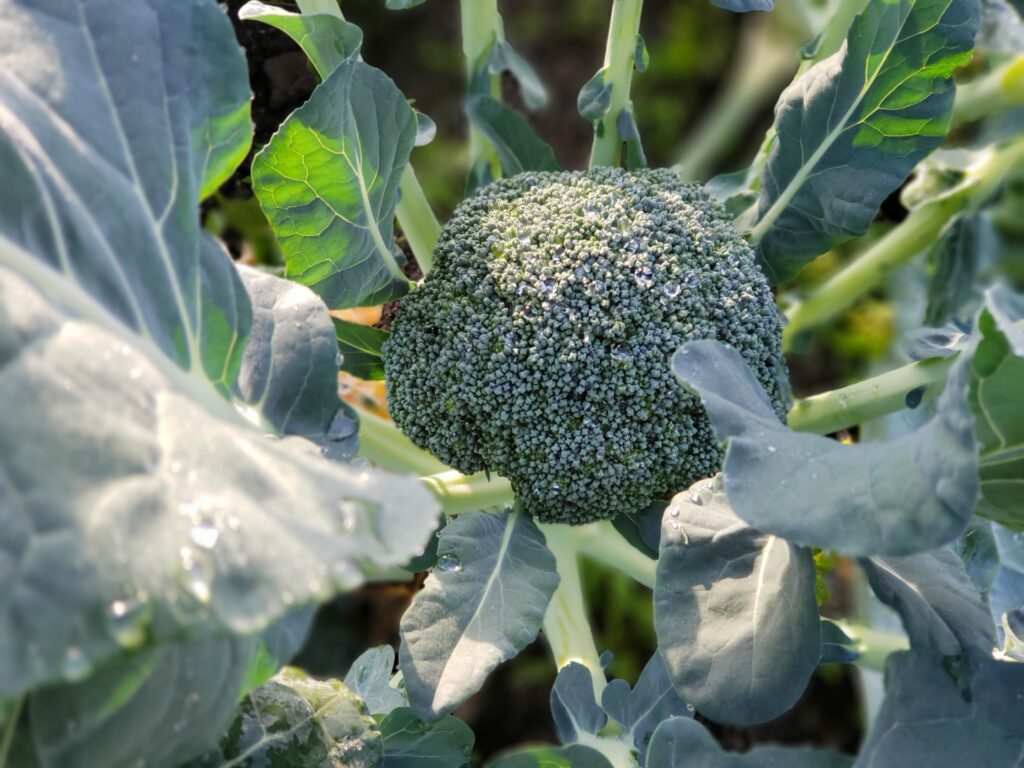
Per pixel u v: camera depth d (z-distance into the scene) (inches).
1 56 7.9
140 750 7.1
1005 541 14.4
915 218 17.7
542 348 11.0
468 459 11.9
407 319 11.9
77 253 7.5
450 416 11.6
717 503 10.5
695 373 9.2
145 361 7.1
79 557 5.6
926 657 9.2
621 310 11.0
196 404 7.2
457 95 30.1
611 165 13.7
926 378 11.9
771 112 28.7
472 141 15.5
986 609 10.4
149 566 5.8
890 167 12.3
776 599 9.8
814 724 22.3
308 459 7.5
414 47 30.8
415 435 12.1
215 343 9.1
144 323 8.0
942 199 17.4
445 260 11.8
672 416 11.3
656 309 11.1
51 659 5.3
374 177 11.5
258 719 10.2
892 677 9.2
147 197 8.6
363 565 6.5
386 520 6.9
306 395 10.2
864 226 12.5
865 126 12.3
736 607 9.9
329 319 10.4
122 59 8.7
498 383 11.1
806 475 8.5
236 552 6.1
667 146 30.0
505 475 11.8
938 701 9.1
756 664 9.5
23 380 5.9
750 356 11.5
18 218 7.1
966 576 11.0
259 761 10.1
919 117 12.1
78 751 6.7
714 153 29.0
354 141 10.9
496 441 11.5
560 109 30.2
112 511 5.8
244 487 6.6
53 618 5.4
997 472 9.6
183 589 5.8
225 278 9.3
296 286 10.6
